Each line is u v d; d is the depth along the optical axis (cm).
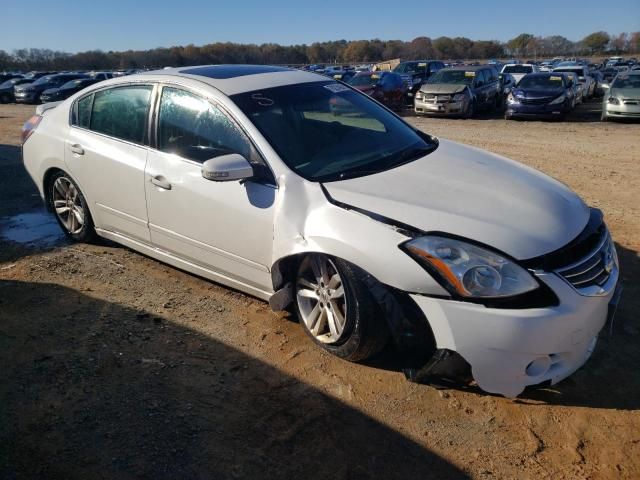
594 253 277
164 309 378
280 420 271
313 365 315
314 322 328
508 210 286
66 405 281
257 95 364
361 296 286
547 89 1573
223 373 308
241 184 336
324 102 388
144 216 402
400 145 377
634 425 266
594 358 317
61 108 477
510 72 2538
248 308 379
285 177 321
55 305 383
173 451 251
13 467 241
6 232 532
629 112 1462
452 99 1661
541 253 261
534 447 253
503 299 253
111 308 379
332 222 293
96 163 427
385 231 277
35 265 450
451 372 270
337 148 351
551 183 341
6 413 275
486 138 1202
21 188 699
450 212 281
